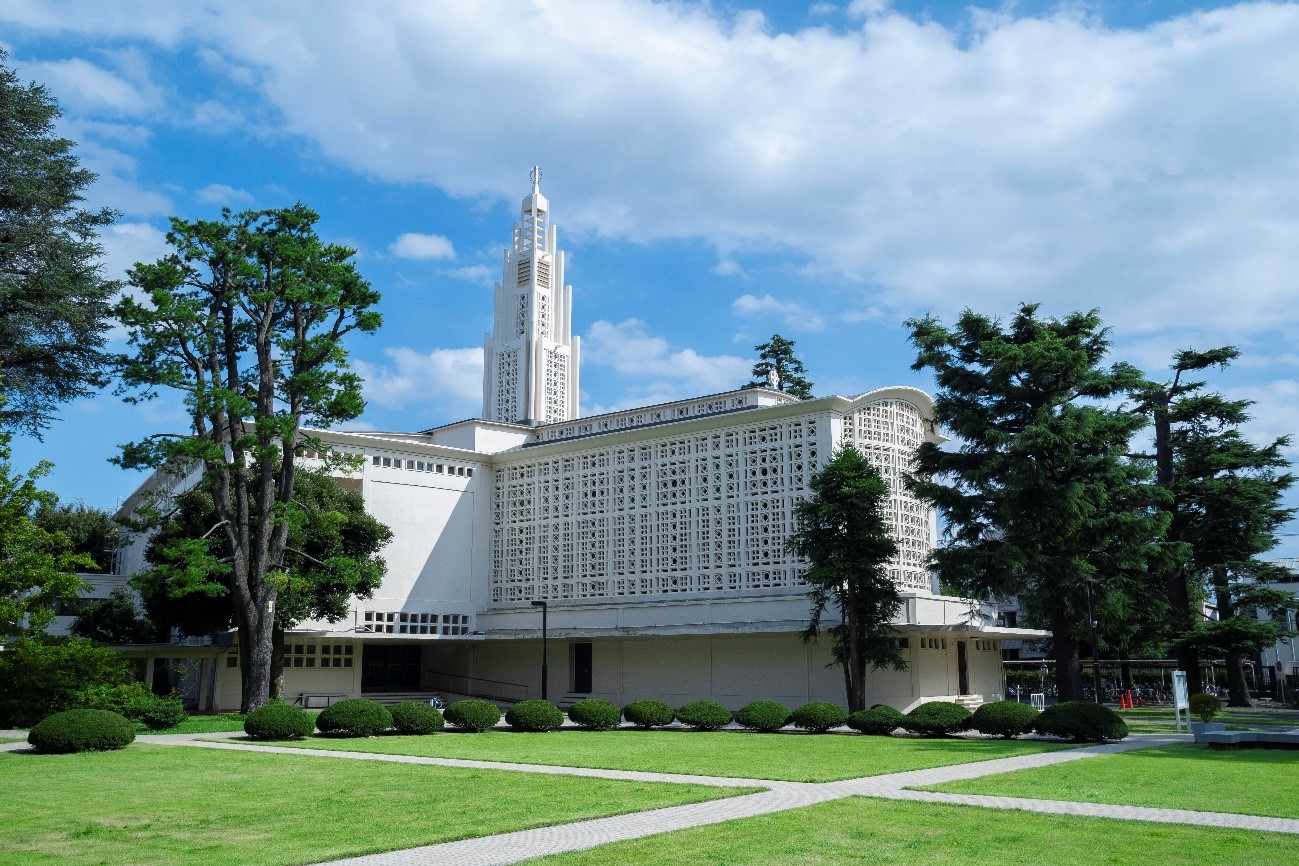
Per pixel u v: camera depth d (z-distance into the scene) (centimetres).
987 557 3506
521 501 5166
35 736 2358
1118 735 2641
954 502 3678
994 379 3678
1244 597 4834
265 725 2709
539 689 4909
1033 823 1323
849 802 1520
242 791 1694
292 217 3569
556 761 2175
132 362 3319
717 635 4228
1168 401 4853
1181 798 1552
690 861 1095
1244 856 1108
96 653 3166
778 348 7819
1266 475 4831
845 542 3609
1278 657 6331
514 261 12731
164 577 3356
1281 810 1431
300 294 3438
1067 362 3491
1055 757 2228
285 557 4053
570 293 12756
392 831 1298
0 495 3005
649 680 4525
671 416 4981
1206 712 3412
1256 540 4706
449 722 3139
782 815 1396
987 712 2812
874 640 3616
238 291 3516
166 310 3272
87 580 5328
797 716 3178
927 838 1221
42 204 3297
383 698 4950
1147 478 3594
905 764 2077
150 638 5056
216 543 3528
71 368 3484
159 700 3142
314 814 1441
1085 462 3481
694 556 4434
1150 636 4741
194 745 2575
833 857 1113
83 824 1373
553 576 4934
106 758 2245
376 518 4847
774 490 4250
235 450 3469
